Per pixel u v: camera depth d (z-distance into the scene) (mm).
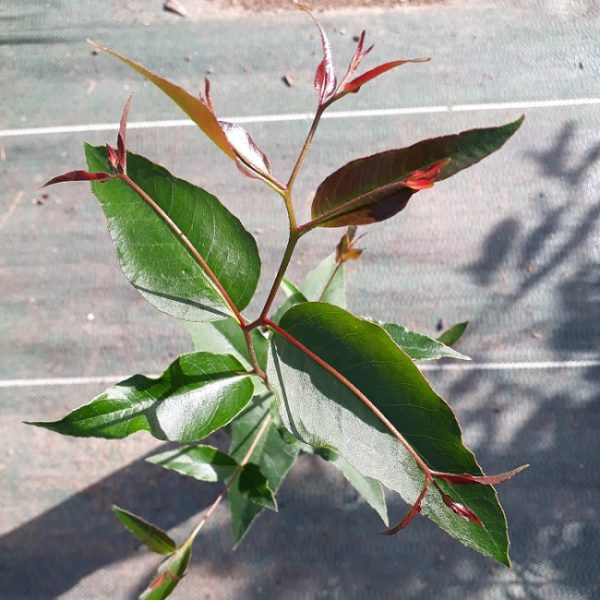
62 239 3861
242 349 2281
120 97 4211
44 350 3658
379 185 1116
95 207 3926
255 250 1471
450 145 1044
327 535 3320
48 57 4297
